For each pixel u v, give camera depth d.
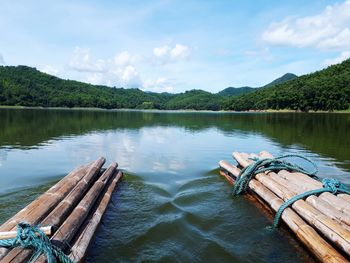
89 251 5.40
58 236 4.67
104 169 10.26
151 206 7.55
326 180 6.61
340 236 4.72
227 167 10.40
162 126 34.12
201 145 18.38
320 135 24.00
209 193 8.72
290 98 101.50
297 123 39.56
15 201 7.57
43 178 9.73
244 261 5.23
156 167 11.95
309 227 5.55
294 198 6.34
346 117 57.72
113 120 44.12
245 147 17.62
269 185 7.57
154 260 5.20
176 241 5.86
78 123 34.97
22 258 3.87
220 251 5.54
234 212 7.37
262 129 30.12
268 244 5.84
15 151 14.66
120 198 8.11
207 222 6.73
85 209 5.96
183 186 9.37
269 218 7.07
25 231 4.01
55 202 5.84
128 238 5.91
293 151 16.05
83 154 14.36
